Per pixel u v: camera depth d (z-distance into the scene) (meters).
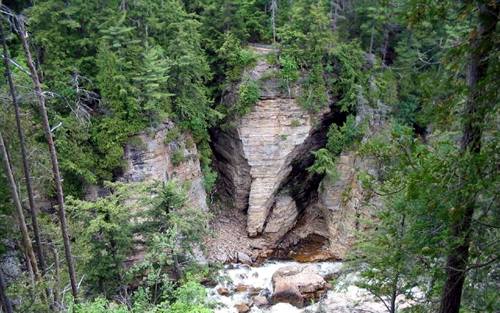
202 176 34.69
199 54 33.50
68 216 23.38
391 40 37.62
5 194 18.86
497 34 5.92
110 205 20.11
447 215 6.60
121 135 28.06
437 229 7.98
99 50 28.09
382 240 10.98
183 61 30.72
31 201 17.77
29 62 16.39
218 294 28.30
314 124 35.03
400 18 6.93
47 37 28.45
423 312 10.55
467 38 6.40
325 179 35.69
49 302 16.77
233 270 31.64
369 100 34.34
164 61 29.03
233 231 35.91
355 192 31.83
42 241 20.83
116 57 27.73
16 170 19.00
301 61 34.78
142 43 30.97
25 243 16.73
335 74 35.91
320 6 34.06
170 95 29.09
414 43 31.25
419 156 7.73
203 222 23.30
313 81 34.78
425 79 7.16
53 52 28.58
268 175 35.00
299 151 35.56
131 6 31.27
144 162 29.03
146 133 29.06
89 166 27.73
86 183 28.03
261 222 35.28
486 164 6.02
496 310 7.51
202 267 23.05
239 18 35.88
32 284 15.36
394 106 33.09
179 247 21.83
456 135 8.24
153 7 32.16
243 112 34.12
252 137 34.56
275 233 35.78
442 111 6.82
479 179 5.96
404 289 14.61
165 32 32.78
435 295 10.80
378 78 33.72
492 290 7.93
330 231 35.41
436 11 6.45
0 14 16.22
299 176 36.97
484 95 6.07
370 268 16.06
